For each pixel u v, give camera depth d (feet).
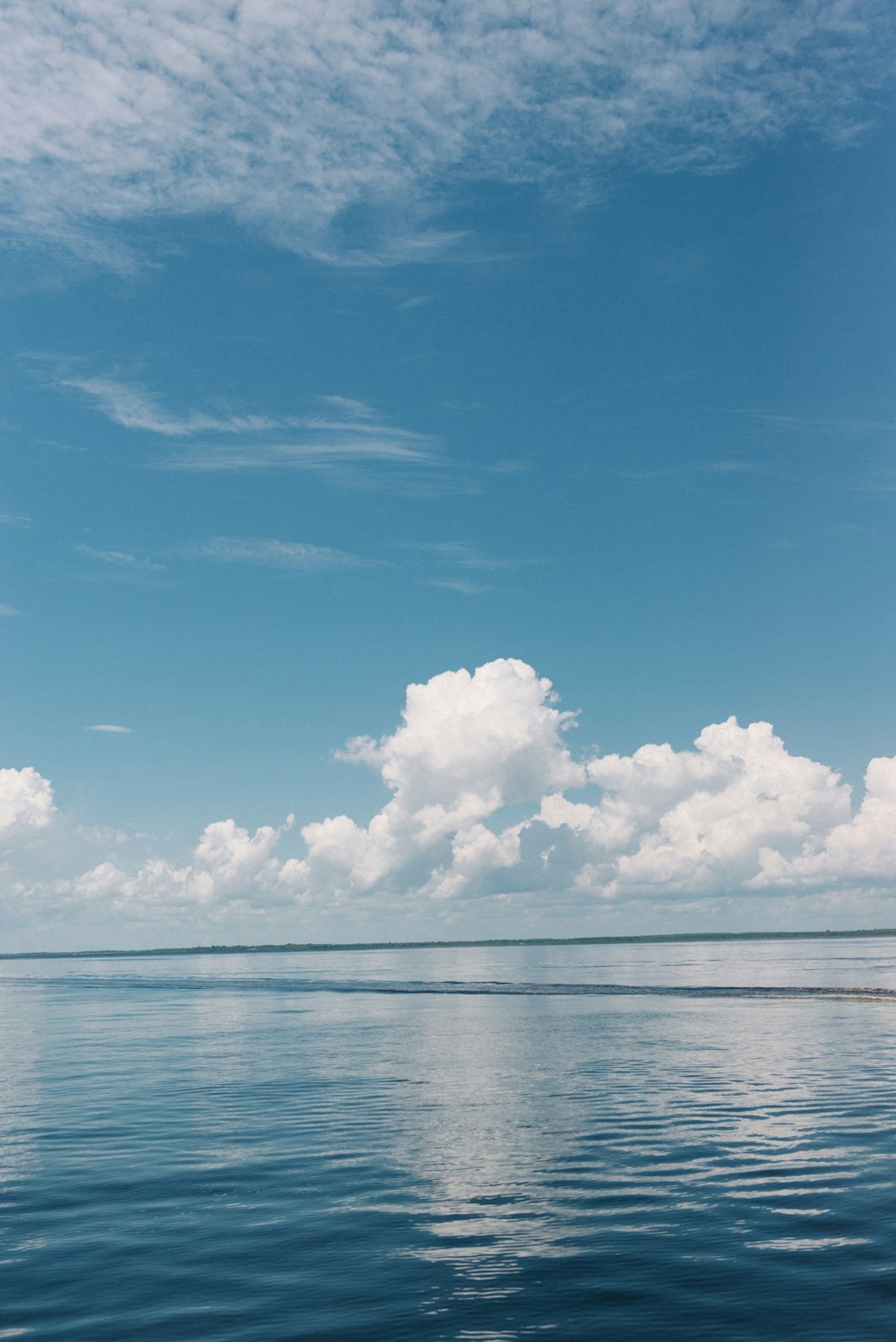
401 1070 161.89
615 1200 79.20
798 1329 52.54
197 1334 53.83
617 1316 55.21
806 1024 229.04
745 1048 183.73
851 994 320.91
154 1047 207.92
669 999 313.73
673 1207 76.74
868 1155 93.30
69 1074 166.91
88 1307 58.18
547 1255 65.98
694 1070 155.02
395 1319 55.57
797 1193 79.77
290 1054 187.93
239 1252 67.82
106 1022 277.64
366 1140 104.78
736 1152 95.71
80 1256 67.77
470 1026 239.09
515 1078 149.69
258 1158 97.25
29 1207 81.00
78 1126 117.60
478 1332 53.47
